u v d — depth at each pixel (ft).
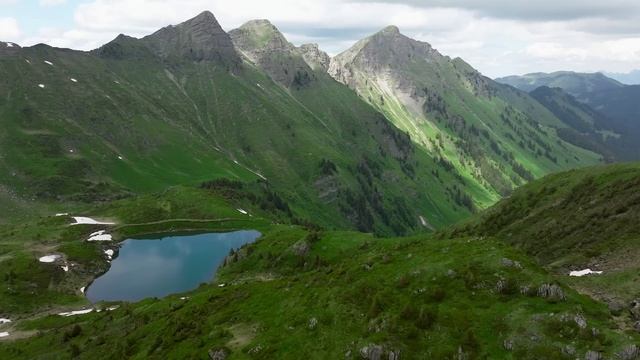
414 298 153.99
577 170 410.72
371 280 172.24
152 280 475.72
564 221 318.04
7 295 413.39
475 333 133.18
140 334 222.28
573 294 144.87
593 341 122.21
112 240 594.65
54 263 486.38
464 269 159.43
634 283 177.27
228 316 200.13
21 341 293.23
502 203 419.74
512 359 123.24
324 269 221.05
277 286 217.36
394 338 137.69
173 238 622.13
